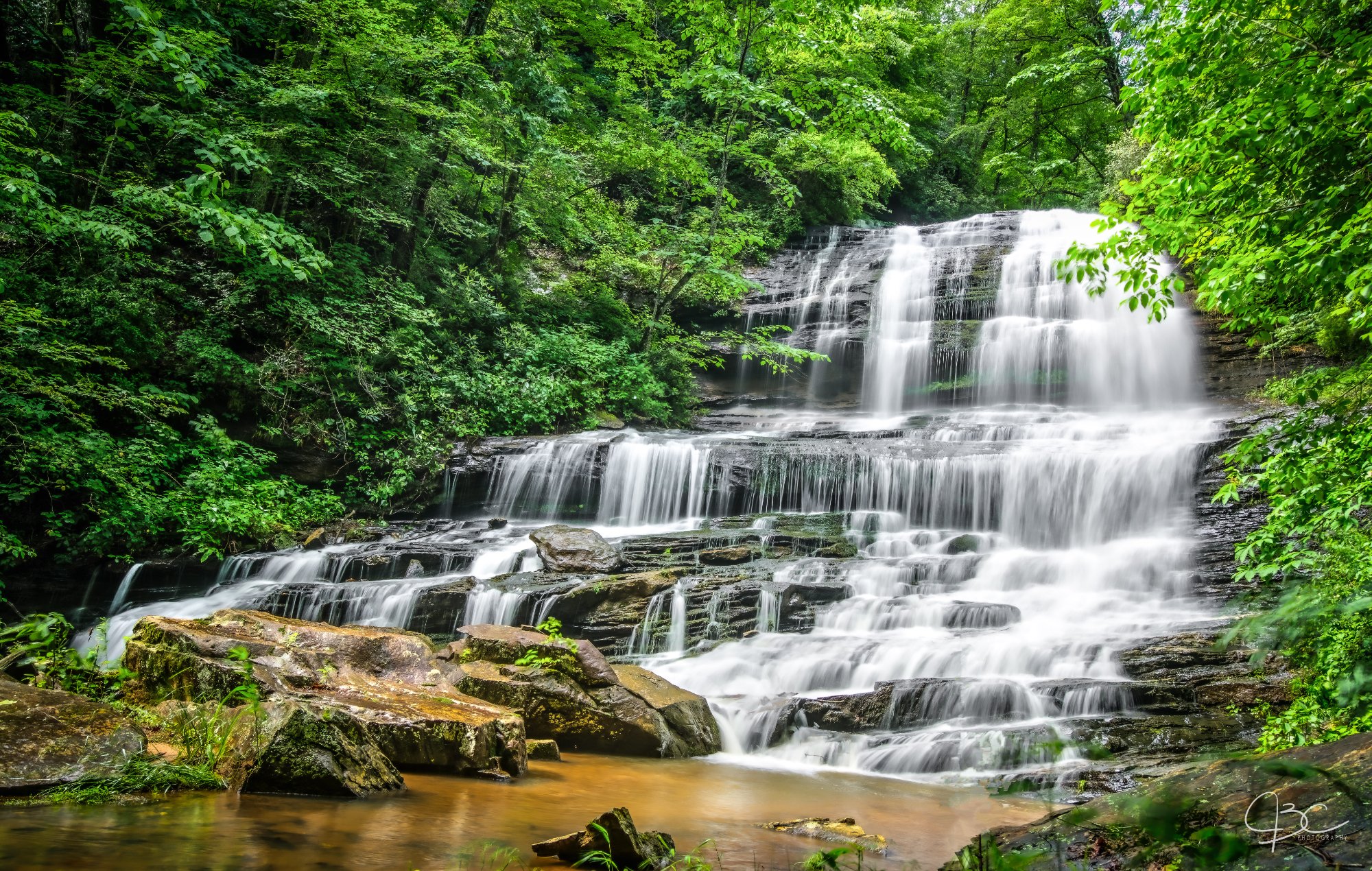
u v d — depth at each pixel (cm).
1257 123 565
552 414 1858
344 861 359
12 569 1205
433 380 1711
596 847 375
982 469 1466
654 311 2256
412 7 1728
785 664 948
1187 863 173
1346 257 545
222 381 1463
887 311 2327
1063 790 631
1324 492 590
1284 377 1773
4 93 1388
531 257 2361
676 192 2683
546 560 1260
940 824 530
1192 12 617
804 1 1977
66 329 1286
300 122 1636
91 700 552
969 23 3531
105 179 1411
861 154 2680
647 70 2417
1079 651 913
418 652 744
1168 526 1305
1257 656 162
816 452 1559
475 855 383
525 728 704
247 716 533
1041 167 3300
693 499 1578
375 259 1903
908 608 1067
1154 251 671
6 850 342
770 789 625
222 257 1570
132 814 410
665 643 1084
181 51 1126
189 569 1295
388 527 1531
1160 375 1922
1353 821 162
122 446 1305
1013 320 2122
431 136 1875
